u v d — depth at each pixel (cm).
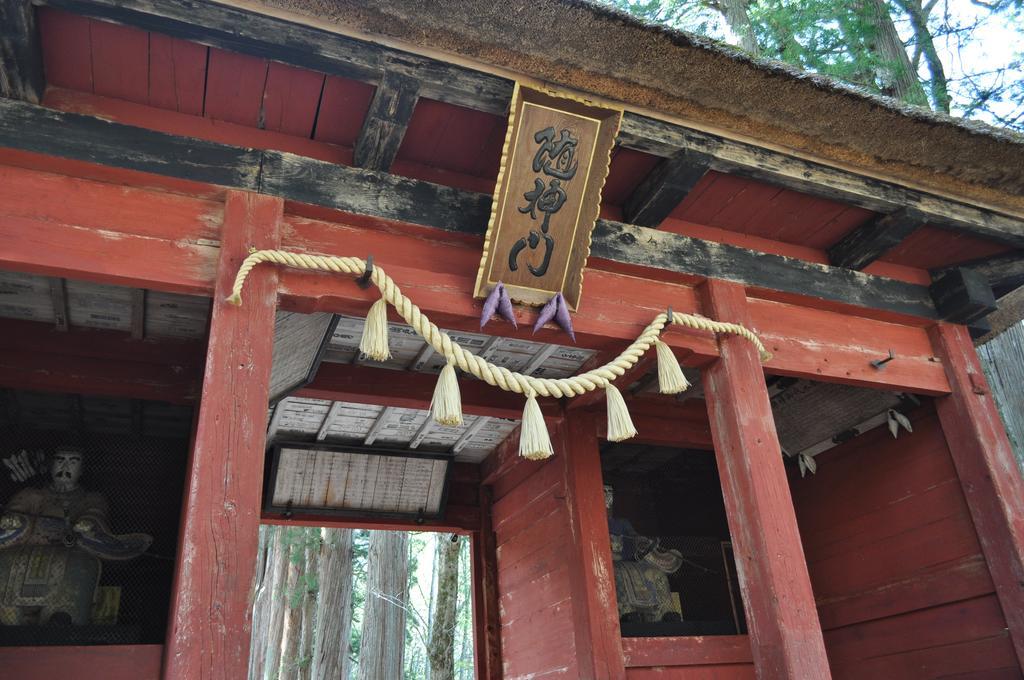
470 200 409
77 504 452
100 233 334
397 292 361
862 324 522
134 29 322
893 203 471
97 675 358
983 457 506
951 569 528
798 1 962
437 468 698
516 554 656
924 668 536
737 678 545
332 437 657
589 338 429
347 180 384
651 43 363
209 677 272
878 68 944
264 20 324
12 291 447
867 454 609
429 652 1253
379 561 1485
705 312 461
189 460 461
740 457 422
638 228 455
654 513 778
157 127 359
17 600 405
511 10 337
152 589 490
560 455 592
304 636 1435
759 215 484
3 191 327
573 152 382
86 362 482
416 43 343
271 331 339
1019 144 452
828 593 624
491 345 533
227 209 352
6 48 309
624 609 568
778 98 402
